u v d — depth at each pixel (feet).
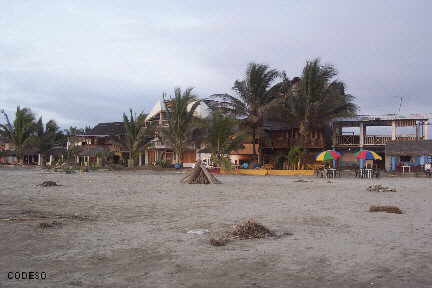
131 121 142.82
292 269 15.97
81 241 20.93
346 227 25.52
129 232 23.59
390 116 123.75
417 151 114.21
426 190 56.80
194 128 128.98
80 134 189.37
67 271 15.66
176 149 133.80
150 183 69.31
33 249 19.12
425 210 34.27
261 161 140.15
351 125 132.36
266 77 129.29
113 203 38.88
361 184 70.13
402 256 17.98
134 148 143.84
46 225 25.09
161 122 159.12
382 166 133.69
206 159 144.97
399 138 130.82
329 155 87.92
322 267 16.25
